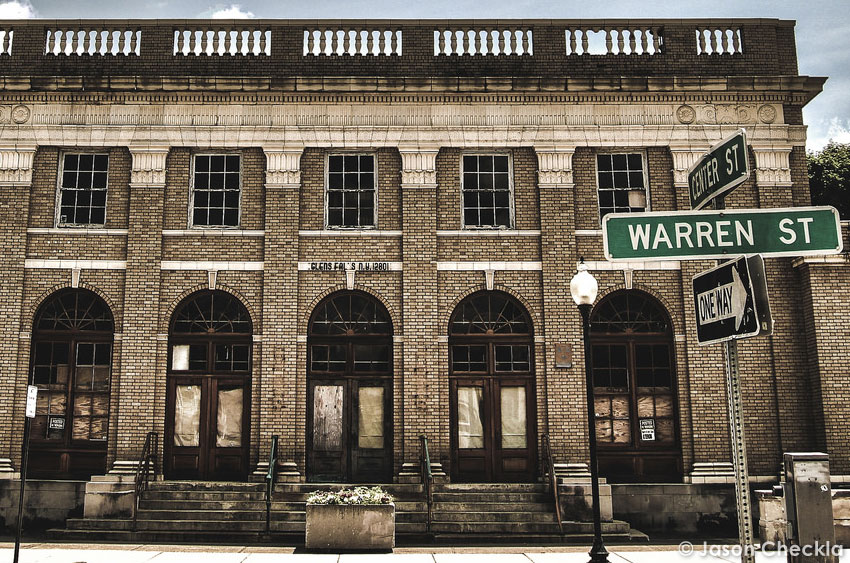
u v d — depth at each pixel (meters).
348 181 18.78
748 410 17.56
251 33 19.17
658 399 17.95
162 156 18.52
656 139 18.64
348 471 17.75
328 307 18.36
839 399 17.08
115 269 18.17
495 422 17.91
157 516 15.84
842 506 14.16
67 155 18.72
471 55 19.11
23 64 18.89
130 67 18.92
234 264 18.22
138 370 17.64
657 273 18.25
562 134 18.67
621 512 17.00
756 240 6.19
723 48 19.22
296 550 14.08
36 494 17.08
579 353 17.91
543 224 18.36
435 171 18.59
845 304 17.42
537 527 15.51
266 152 18.56
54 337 18.05
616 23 19.25
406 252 18.22
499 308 18.41
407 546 14.67
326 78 18.48
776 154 18.56
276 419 17.45
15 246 18.08
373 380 18.09
